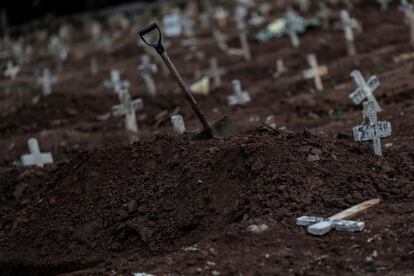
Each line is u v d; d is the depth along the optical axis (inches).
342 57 848.3
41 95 796.6
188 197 333.4
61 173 398.3
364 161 345.7
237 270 262.7
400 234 277.6
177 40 1205.1
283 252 272.2
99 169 378.9
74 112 730.2
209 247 283.4
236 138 357.1
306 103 614.2
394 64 732.7
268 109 630.5
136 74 991.0
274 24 1072.2
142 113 693.9
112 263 303.0
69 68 1176.8
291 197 310.0
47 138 635.5
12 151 613.6
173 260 277.7
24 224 375.6
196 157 351.3
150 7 1795.0
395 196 321.1
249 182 321.7
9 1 1966.0
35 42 1670.8
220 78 850.8
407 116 476.4
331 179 326.6
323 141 349.7
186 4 1732.3
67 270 336.8
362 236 279.6
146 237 321.1
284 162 326.3
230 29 1230.3
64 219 364.2
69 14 2046.0
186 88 377.1
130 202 346.9
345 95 622.8
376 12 1090.7
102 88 899.4
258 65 871.1
